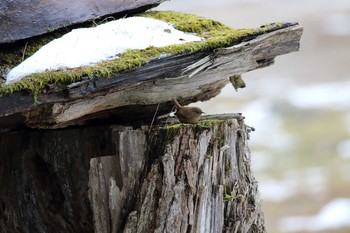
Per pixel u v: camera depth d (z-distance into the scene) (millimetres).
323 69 66500
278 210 32625
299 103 53312
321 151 42406
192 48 8898
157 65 8727
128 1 9914
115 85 8492
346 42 78562
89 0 9531
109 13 9641
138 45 8875
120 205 9266
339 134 45594
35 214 10320
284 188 35906
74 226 10078
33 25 8953
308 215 31859
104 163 9297
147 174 9211
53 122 8648
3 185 10492
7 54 8789
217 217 9594
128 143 9266
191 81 9227
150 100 9148
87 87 8305
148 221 9172
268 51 9508
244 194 9969
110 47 8727
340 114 50125
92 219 9797
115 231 9273
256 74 64938
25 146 10312
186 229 9250
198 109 9508
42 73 8125
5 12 8789
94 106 8805
